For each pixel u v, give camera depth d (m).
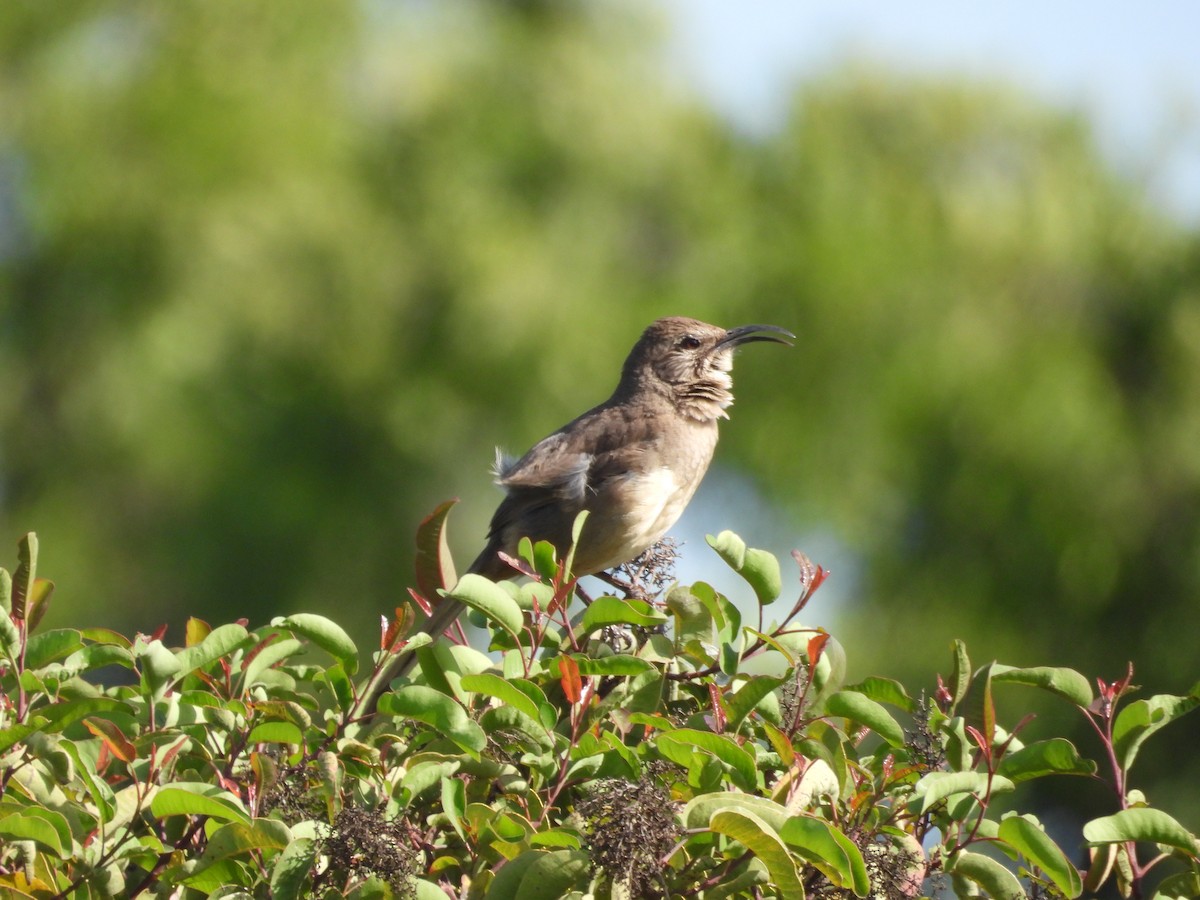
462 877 3.74
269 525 15.38
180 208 15.57
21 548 3.87
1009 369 15.73
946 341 15.67
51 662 4.02
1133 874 4.04
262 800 3.74
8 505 15.74
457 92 16.75
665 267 16.66
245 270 15.48
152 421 15.27
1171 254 16.41
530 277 15.59
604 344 15.66
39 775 3.87
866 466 15.74
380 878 3.54
